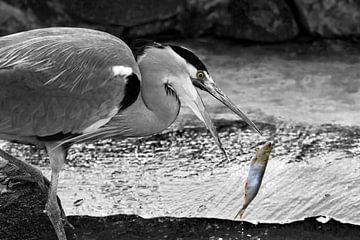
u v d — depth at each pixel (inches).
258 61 647.1
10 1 657.0
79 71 388.2
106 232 412.5
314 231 414.3
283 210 430.3
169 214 427.8
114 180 461.4
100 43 396.5
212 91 406.9
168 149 498.9
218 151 496.1
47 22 664.4
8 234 401.4
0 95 383.2
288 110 555.5
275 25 679.1
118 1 665.0
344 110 554.6
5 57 386.0
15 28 660.7
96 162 481.1
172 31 690.8
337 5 672.4
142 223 419.8
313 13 676.7
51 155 405.4
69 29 406.0
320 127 526.6
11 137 401.7
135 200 440.5
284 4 680.4
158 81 406.0
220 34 692.1
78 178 462.6
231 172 470.3
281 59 650.8
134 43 414.0
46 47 388.2
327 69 628.1
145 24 677.9
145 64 405.7
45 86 385.4
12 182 423.5
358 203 434.0
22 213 410.6
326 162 476.1
